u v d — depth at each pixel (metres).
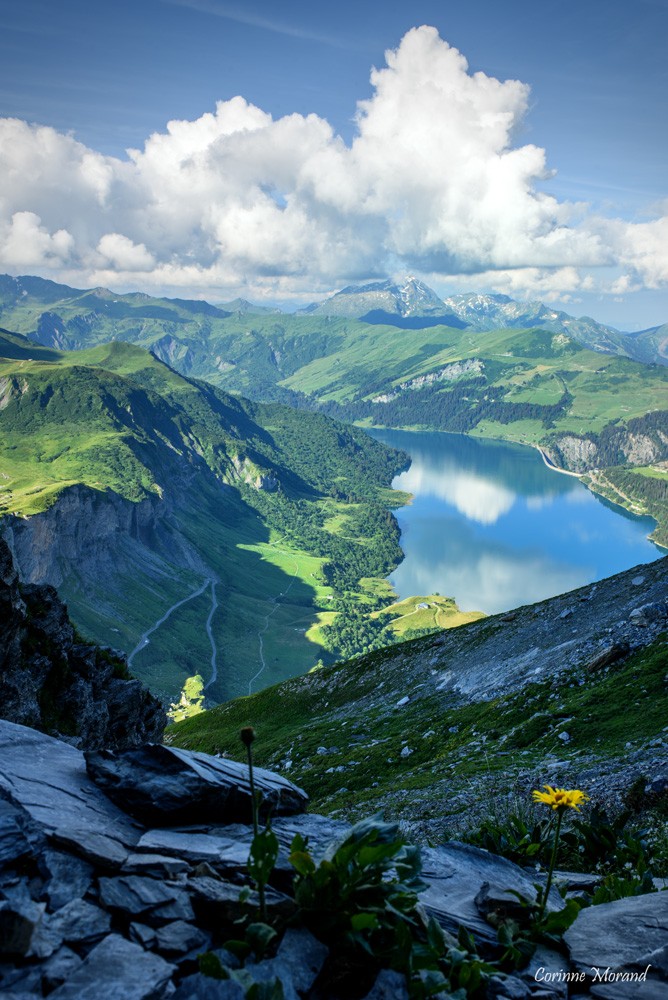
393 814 39.00
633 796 24.81
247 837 7.11
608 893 8.21
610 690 50.97
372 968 5.00
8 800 6.87
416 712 72.44
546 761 41.34
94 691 42.56
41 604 41.72
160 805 7.24
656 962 5.88
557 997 5.57
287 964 4.85
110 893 5.50
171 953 4.95
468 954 5.51
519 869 8.67
